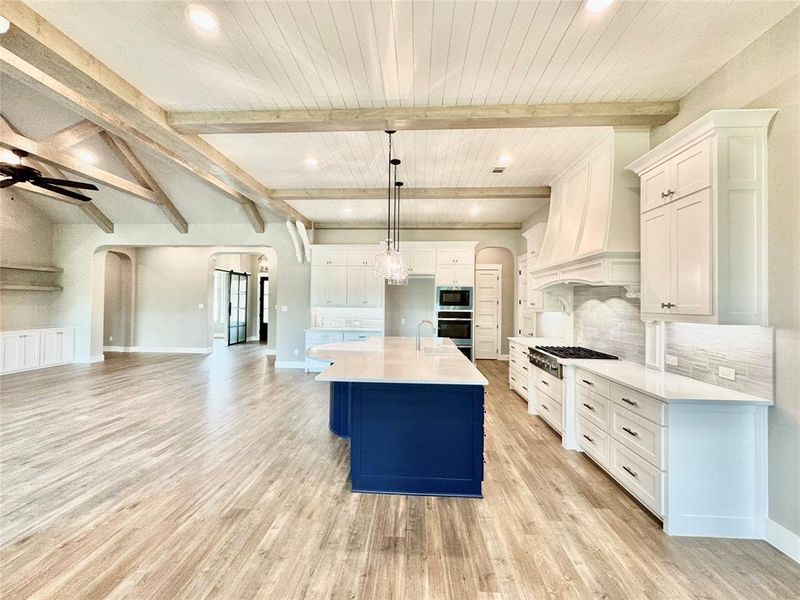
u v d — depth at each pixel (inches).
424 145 154.9
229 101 120.0
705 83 106.8
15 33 82.9
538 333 252.7
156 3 80.7
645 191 115.6
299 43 93.0
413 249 293.9
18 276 283.4
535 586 73.9
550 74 104.7
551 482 117.6
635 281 128.6
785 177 83.3
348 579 75.2
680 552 84.3
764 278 87.4
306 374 277.9
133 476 117.6
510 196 211.0
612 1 78.4
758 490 88.9
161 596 70.1
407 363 128.0
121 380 251.6
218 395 216.7
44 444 141.7
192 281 381.4
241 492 109.1
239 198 259.6
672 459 90.0
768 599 70.8
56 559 79.8
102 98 108.5
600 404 122.5
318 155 167.5
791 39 82.0
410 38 90.7
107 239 309.4
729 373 97.7
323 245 295.0
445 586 73.7
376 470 111.0
